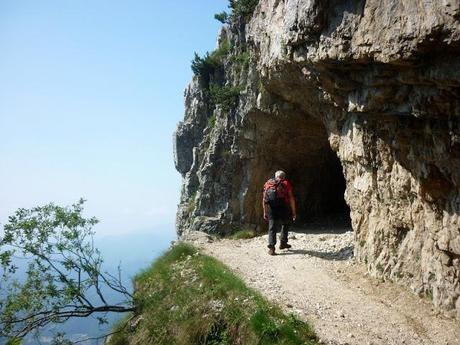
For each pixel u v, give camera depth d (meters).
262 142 17.84
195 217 19.67
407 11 6.40
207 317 9.20
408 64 6.74
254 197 18.77
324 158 19.58
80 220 11.05
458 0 5.48
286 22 10.38
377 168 9.98
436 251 8.38
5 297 10.41
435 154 7.67
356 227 11.57
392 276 9.69
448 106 6.81
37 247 10.69
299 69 11.45
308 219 20.30
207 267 11.19
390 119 8.57
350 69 8.48
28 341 10.61
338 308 8.79
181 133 23.69
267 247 14.66
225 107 18.94
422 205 8.67
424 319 8.05
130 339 10.69
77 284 10.97
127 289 12.59
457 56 6.04
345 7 7.96
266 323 7.99
